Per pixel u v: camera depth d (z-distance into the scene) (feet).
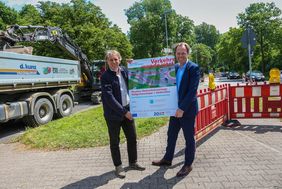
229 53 206.59
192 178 15.90
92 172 17.76
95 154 21.13
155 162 18.16
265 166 16.97
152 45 202.28
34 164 19.93
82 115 39.68
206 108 23.88
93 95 59.98
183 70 16.39
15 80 33.14
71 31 96.63
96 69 64.39
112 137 16.87
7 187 16.38
